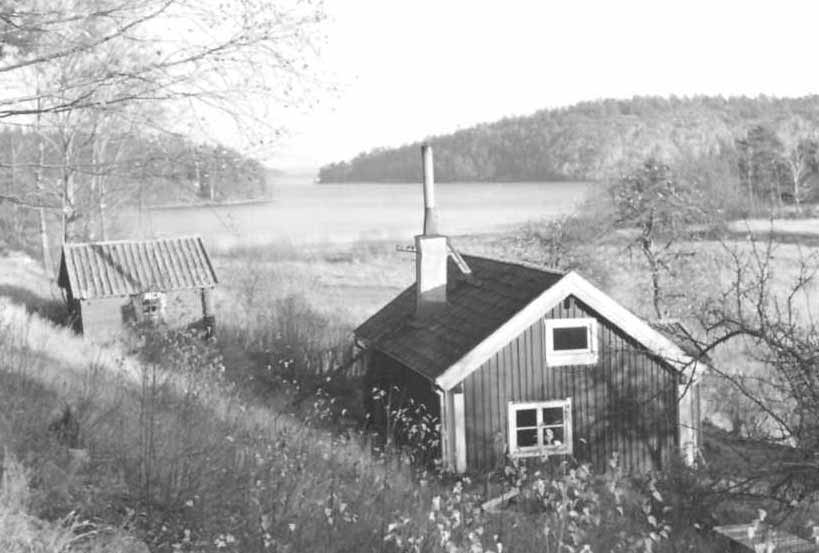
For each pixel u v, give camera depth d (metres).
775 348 12.41
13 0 7.45
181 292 30.44
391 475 11.98
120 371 12.91
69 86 7.75
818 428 11.43
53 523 7.08
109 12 7.55
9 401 9.80
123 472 8.66
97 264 30.53
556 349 20.95
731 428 21.92
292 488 9.19
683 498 13.34
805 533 12.33
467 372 18.81
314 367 26.70
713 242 31.27
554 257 33.31
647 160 34.53
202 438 10.24
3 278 36.97
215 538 7.71
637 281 32.59
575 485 11.01
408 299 25.27
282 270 47.50
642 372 20.00
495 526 10.30
